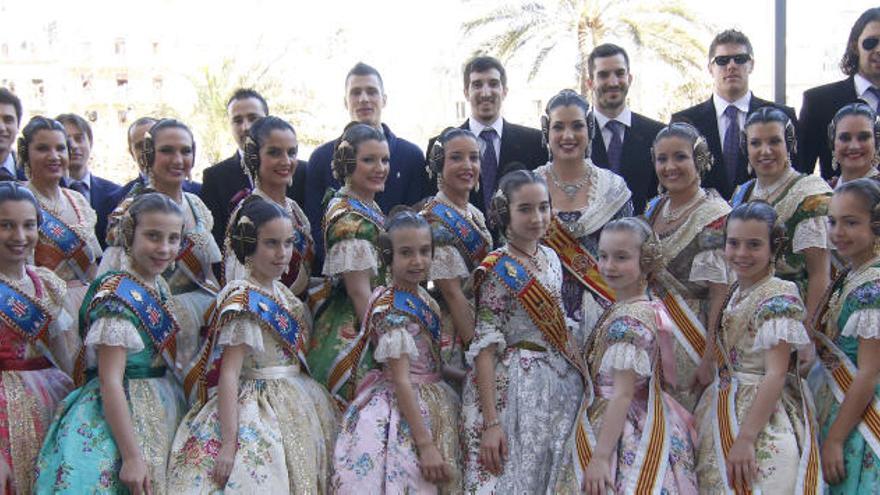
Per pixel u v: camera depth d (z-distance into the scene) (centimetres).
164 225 379
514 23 1725
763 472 356
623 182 440
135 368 380
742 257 376
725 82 540
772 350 365
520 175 392
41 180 444
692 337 407
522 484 372
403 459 375
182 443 371
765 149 427
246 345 379
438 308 404
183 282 430
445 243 414
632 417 374
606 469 357
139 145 562
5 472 355
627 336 367
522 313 392
